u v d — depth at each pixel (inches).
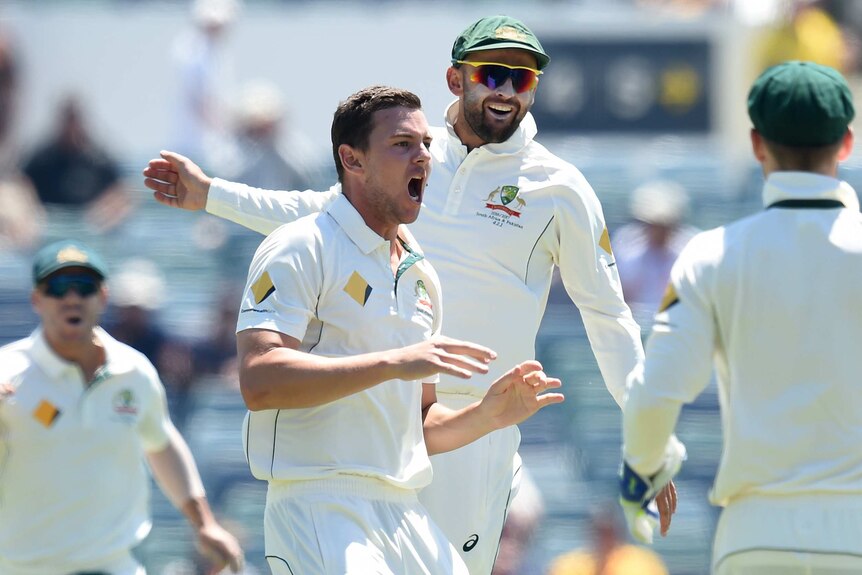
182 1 2345.0
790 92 538.6
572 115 2186.3
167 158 705.6
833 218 531.8
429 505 693.3
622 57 2180.1
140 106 2217.0
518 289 705.0
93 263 819.4
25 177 2005.4
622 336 714.8
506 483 715.4
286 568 589.6
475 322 703.1
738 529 533.0
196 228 2012.8
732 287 529.3
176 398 1628.9
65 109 2017.7
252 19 2215.8
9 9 2223.2
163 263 1961.1
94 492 815.1
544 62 705.6
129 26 2204.7
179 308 1882.4
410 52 2222.0
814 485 519.8
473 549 703.7
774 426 524.4
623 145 2182.6
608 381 717.3
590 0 2365.9
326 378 558.3
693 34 2174.0
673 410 524.7
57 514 809.5
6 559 810.8
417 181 604.1
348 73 2224.4
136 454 832.3
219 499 1592.0
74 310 813.2
